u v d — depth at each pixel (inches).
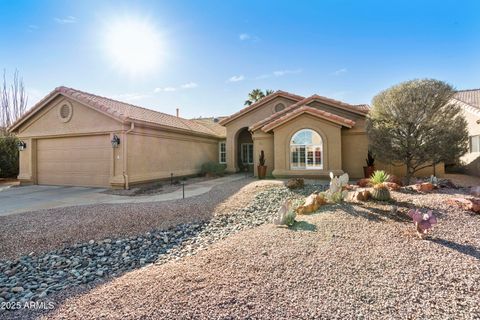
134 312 139.9
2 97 1346.0
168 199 477.1
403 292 147.9
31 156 725.9
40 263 246.7
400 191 374.3
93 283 193.6
